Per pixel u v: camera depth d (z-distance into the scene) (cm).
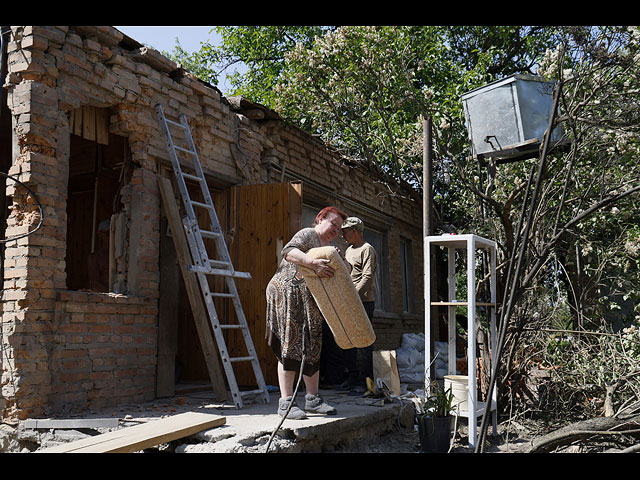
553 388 574
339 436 423
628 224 766
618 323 840
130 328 520
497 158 673
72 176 772
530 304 555
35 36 452
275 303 428
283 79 1398
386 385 542
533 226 566
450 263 538
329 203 895
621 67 532
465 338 688
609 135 579
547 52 594
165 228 575
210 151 651
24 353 427
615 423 432
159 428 368
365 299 616
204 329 533
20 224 453
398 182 1009
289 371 424
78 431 408
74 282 816
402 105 1003
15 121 461
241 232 662
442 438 448
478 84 1156
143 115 561
